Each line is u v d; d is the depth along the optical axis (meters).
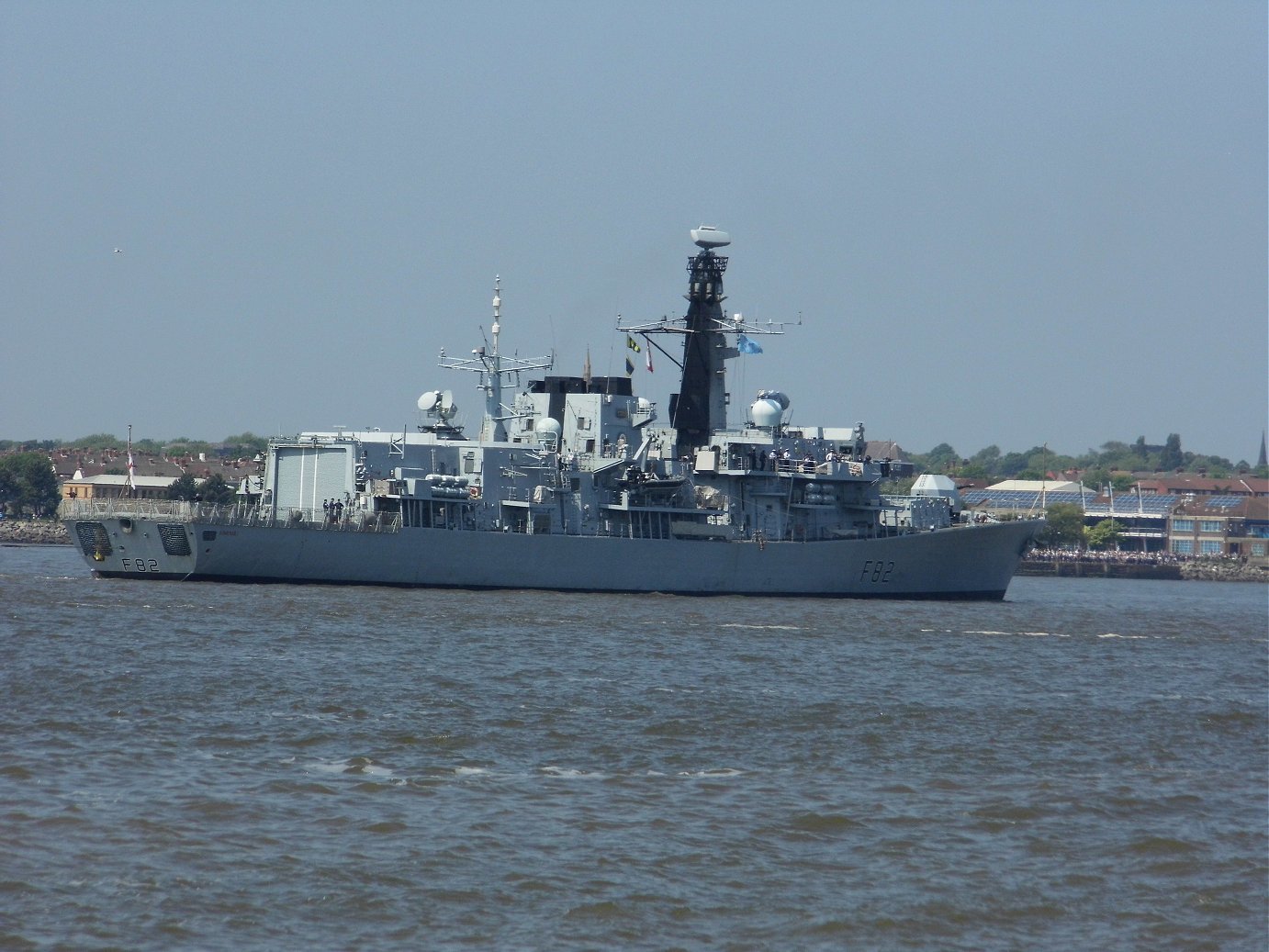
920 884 133.00
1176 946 121.44
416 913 121.62
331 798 150.88
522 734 183.75
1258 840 149.88
